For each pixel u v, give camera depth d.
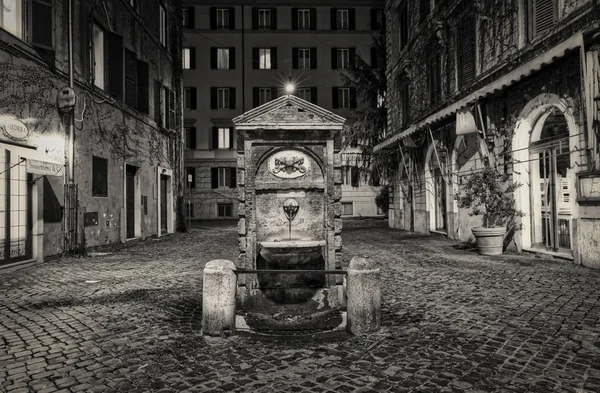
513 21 11.11
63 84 11.16
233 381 3.50
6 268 8.90
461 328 4.78
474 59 13.37
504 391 3.25
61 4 11.10
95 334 4.76
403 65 20.17
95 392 3.33
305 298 5.96
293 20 35.06
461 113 12.62
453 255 10.94
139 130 16.45
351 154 34.28
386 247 13.06
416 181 18.91
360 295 4.66
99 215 13.15
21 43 9.52
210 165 34.62
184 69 34.59
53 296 6.66
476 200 12.19
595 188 8.18
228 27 34.97
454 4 14.47
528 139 10.78
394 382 3.43
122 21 15.02
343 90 35.16
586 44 8.10
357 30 35.16
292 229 6.08
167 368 3.78
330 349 4.20
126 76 15.18
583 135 8.56
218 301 4.65
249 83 34.91
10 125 9.16
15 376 3.65
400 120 21.53
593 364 3.71
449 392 3.25
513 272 8.17
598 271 7.98
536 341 4.30
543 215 10.58
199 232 21.06
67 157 11.25
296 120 5.77
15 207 9.35
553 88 9.50
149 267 9.61
